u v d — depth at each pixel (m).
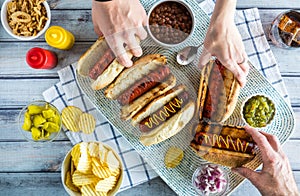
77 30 0.97
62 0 0.97
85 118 0.93
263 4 0.97
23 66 0.97
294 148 0.97
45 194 0.97
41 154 0.97
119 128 0.87
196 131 0.83
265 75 0.95
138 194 0.97
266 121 0.90
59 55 0.97
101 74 0.82
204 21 0.91
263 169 0.86
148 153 0.89
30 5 0.93
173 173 0.91
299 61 0.97
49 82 0.97
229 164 0.88
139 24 0.83
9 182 0.98
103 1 0.80
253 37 0.96
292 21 0.92
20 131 0.94
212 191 0.89
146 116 0.82
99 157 0.89
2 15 0.92
